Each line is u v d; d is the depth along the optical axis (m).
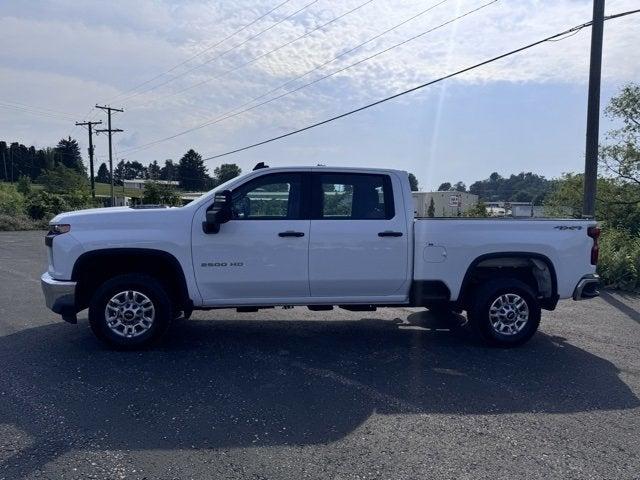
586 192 12.73
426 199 31.58
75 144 129.38
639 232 16.84
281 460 3.60
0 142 119.75
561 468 3.56
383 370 5.51
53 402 4.52
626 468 3.57
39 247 18.70
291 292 6.21
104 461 3.54
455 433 4.07
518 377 5.37
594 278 6.63
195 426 4.10
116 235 5.85
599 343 6.66
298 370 5.46
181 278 5.99
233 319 7.71
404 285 6.37
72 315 5.94
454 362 5.82
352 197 6.32
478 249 6.38
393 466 3.55
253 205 6.16
